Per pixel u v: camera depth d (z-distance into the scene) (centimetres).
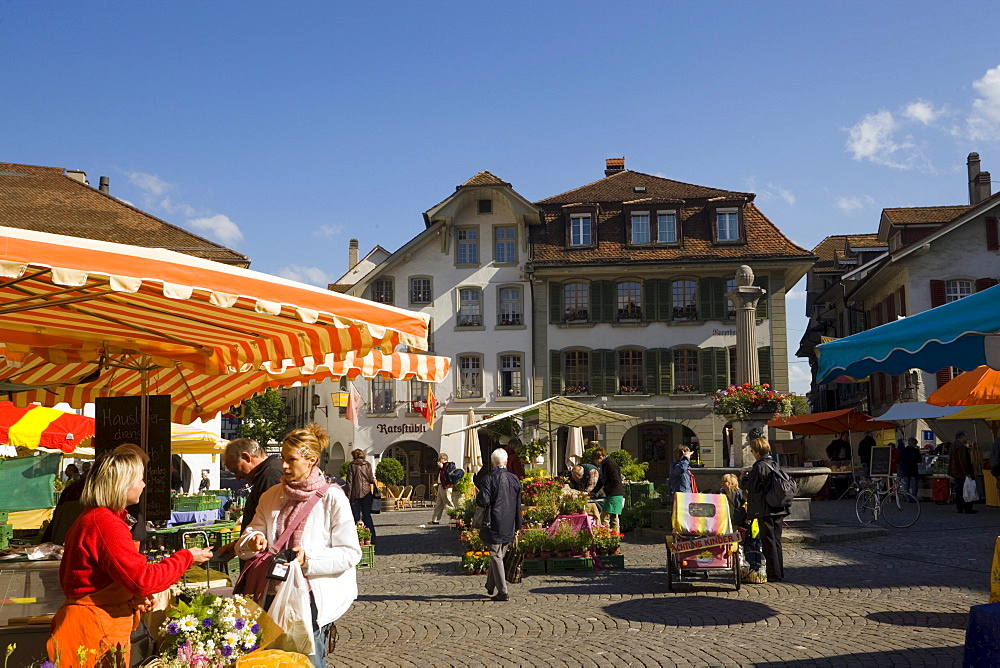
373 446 4369
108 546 443
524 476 2012
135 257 421
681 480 1861
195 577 638
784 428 3456
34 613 536
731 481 1204
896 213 4244
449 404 4353
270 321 644
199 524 1216
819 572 1259
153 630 463
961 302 761
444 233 4406
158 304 578
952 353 855
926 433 3588
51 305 537
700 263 4250
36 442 1413
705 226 4394
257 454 697
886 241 4419
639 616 967
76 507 812
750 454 1870
